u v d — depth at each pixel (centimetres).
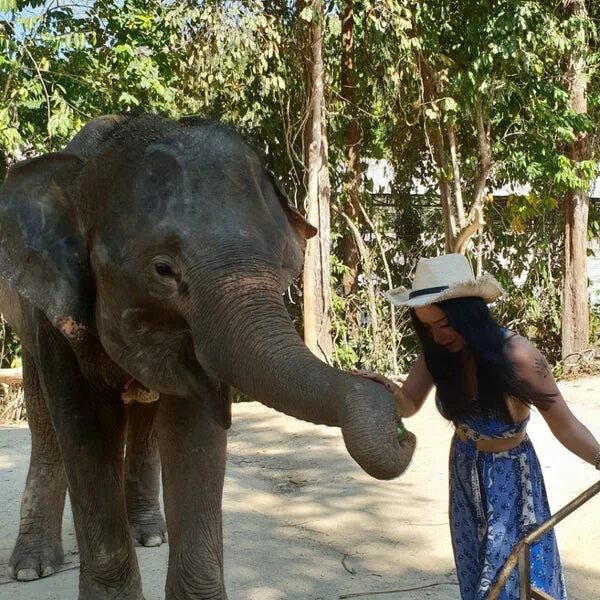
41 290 314
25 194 325
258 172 316
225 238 279
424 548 499
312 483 636
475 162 1465
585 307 1420
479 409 310
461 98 1344
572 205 1419
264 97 1348
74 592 443
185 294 279
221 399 298
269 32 1230
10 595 441
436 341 312
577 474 634
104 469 362
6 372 967
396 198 1570
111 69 1207
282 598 427
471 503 328
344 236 1500
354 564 474
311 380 242
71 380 359
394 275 1558
